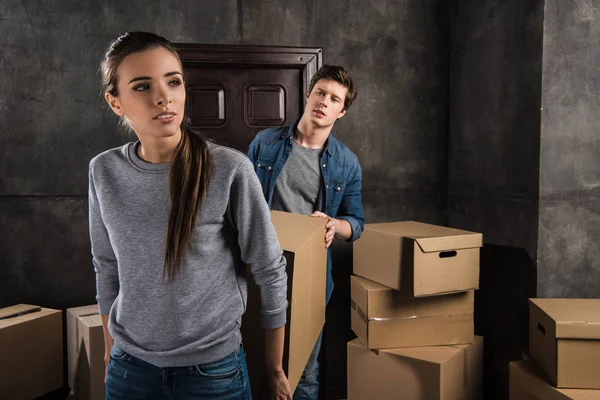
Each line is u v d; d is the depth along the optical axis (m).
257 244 1.02
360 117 3.05
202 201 0.95
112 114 2.85
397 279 2.31
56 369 2.67
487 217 2.73
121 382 1.04
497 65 2.60
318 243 1.50
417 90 3.12
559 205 2.28
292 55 2.93
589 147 2.29
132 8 2.81
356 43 3.02
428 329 2.42
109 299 1.13
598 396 1.75
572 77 2.26
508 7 2.50
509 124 2.50
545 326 1.90
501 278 2.59
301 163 2.19
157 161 0.99
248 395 1.08
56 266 2.87
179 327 0.98
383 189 3.11
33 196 2.82
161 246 0.96
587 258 2.32
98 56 2.81
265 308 1.06
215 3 2.86
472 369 2.43
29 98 2.77
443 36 3.13
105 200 1.00
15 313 2.59
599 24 2.27
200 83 2.93
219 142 2.97
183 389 0.99
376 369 2.44
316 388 2.29
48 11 2.75
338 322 3.08
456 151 3.08
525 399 1.98
